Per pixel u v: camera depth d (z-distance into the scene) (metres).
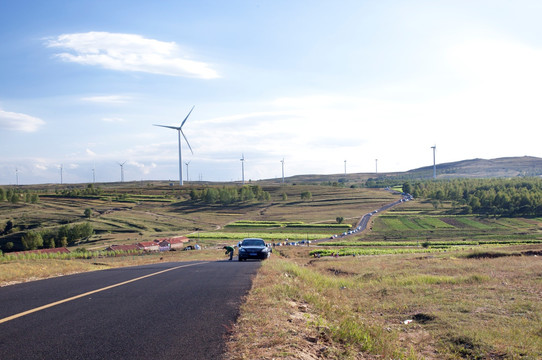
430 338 10.55
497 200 162.25
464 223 133.62
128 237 127.06
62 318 8.05
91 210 179.12
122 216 166.75
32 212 164.50
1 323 7.57
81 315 8.35
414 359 8.41
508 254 34.16
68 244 122.00
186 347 6.25
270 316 8.61
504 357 8.88
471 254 35.25
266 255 28.20
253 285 13.06
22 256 49.97
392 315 14.02
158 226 149.12
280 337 7.04
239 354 5.99
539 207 147.75
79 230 127.12
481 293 16.67
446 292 17.55
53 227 139.50
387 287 19.83
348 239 110.31
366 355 7.92
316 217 165.88
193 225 152.75
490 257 33.97
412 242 96.06
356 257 47.53
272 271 17.20
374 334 9.31
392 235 115.62
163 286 12.82
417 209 173.75
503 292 16.67
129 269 21.19
